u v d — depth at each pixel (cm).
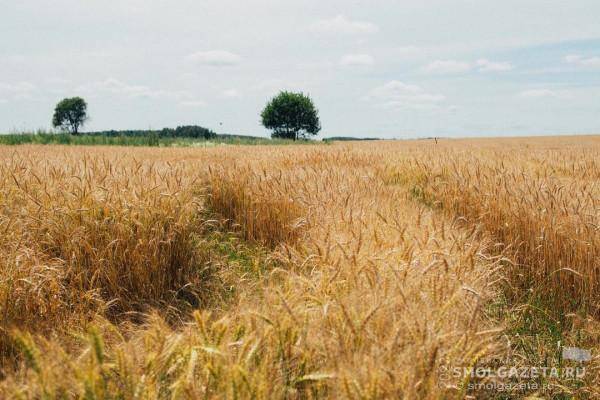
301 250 533
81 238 506
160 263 526
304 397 255
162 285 521
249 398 227
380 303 280
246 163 1041
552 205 569
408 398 226
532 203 600
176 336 273
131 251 515
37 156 1042
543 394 342
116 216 527
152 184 609
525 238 586
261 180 773
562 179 800
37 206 542
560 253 524
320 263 390
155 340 278
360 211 580
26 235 502
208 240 686
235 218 761
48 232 520
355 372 231
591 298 481
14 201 573
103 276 498
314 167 1062
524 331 435
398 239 438
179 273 539
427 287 332
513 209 634
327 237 436
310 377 237
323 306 292
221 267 584
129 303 490
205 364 252
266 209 719
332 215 569
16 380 295
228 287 546
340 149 2019
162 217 549
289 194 709
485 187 741
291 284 359
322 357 264
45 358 249
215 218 771
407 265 350
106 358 287
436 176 1073
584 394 346
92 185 582
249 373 241
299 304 308
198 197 695
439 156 1468
